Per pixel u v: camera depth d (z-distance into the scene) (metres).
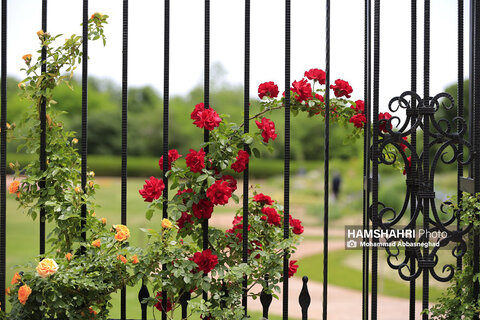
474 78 2.37
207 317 2.26
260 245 2.45
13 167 2.36
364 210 2.34
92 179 2.51
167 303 2.40
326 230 2.16
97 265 2.19
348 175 14.40
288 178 2.24
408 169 2.23
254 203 2.51
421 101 2.19
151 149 21.92
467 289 2.29
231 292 2.26
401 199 10.31
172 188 2.35
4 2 2.24
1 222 2.26
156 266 2.25
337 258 8.42
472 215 2.21
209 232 2.38
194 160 2.25
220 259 2.33
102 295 2.24
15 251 9.36
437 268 6.18
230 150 2.29
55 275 2.11
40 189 2.35
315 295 6.17
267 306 2.31
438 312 2.25
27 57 2.36
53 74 2.34
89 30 2.39
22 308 2.12
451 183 11.29
